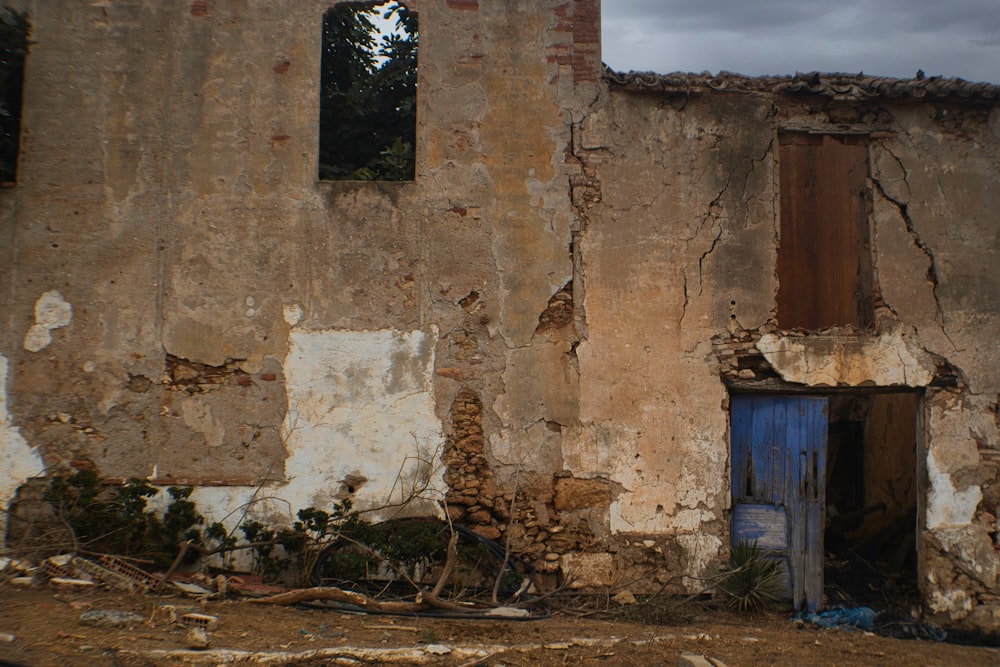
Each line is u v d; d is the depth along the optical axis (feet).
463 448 29.43
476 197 30.09
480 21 30.66
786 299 42.80
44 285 29.40
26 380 29.14
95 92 29.99
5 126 30.14
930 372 30.40
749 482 30.78
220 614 23.48
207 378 29.45
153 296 29.50
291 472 29.19
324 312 29.68
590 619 27.14
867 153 31.42
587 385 29.73
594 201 30.22
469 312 29.78
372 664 20.76
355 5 30.63
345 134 36.86
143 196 29.76
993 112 31.40
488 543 28.55
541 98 30.45
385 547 27.96
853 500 42.16
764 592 28.89
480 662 21.22
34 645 19.85
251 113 30.14
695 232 30.30
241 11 30.42
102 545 27.50
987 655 26.68
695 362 29.96
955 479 30.19
